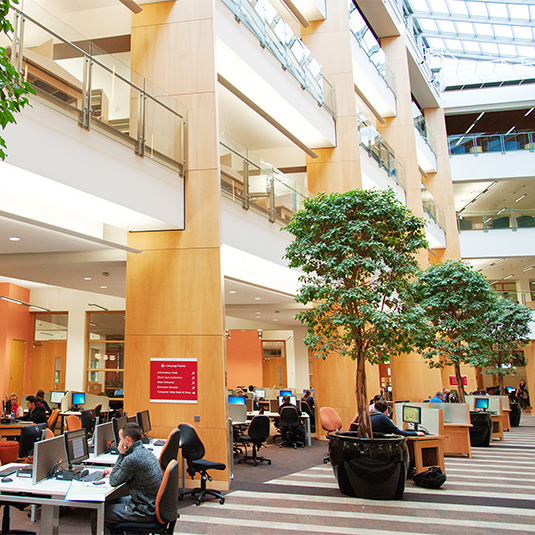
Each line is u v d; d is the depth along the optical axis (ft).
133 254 25.77
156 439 23.84
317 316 23.80
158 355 24.89
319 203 23.43
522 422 61.36
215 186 25.64
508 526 17.90
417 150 70.13
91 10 30.17
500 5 64.75
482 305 39.96
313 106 40.52
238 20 30.68
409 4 70.28
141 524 13.61
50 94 17.80
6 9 10.27
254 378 78.43
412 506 20.43
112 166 20.62
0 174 17.04
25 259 26.02
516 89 79.97
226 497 21.97
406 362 58.44
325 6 47.21
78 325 55.67
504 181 81.56
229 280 32.76
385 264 23.65
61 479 15.12
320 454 34.40
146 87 23.44
